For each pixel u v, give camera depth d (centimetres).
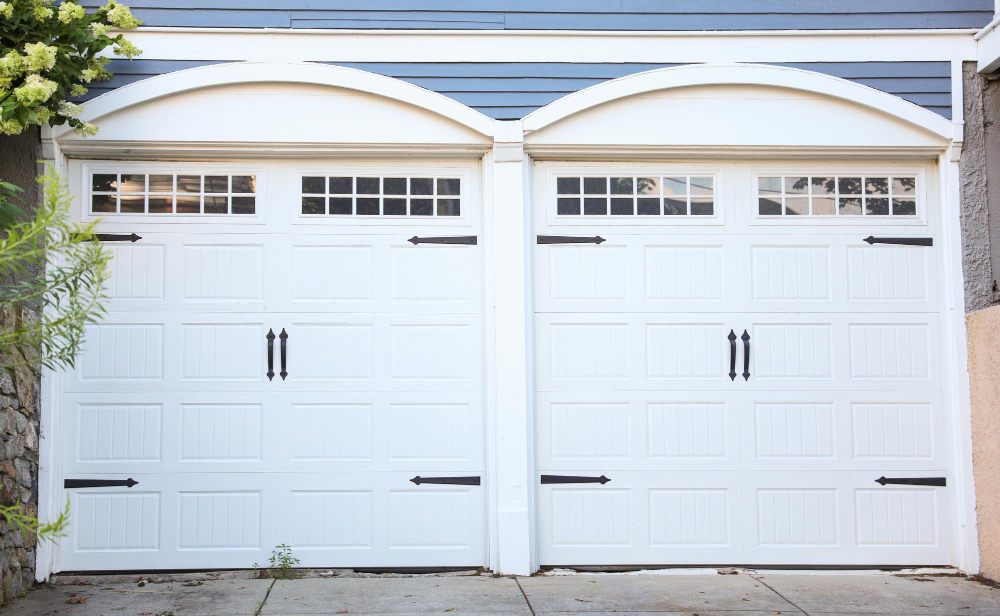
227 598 428
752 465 498
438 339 495
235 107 484
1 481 424
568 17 496
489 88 492
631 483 495
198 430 483
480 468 489
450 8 494
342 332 493
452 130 491
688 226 508
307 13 488
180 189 494
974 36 504
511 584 456
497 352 480
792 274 508
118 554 473
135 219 489
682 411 500
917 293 508
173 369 484
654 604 421
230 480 482
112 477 476
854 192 513
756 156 507
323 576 475
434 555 485
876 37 502
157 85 476
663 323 503
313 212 498
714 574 483
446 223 501
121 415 480
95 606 414
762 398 502
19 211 416
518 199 488
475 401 493
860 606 421
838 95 496
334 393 490
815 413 502
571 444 495
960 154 501
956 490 493
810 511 496
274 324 491
